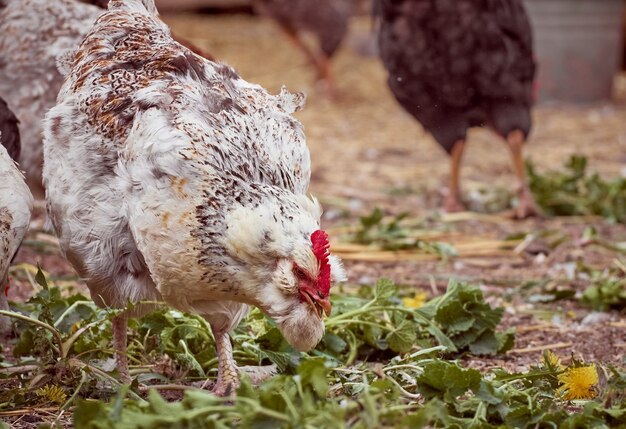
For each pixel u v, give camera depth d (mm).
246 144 6168
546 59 20938
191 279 5984
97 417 5336
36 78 9844
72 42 9805
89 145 6316
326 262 5816
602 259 11391
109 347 7398
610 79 21422
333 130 18875
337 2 21000
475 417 5770
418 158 16969
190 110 6172
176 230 5906
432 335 8203
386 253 11453
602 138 18281
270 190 5977
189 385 7164
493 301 9852
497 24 12227
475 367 7871
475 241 12055
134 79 6449
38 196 10266
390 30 12477
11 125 8641
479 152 17562
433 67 12328
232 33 27844
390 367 6746
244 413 5230
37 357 7316
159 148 5957
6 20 9805
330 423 5137
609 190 13531
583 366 6652
